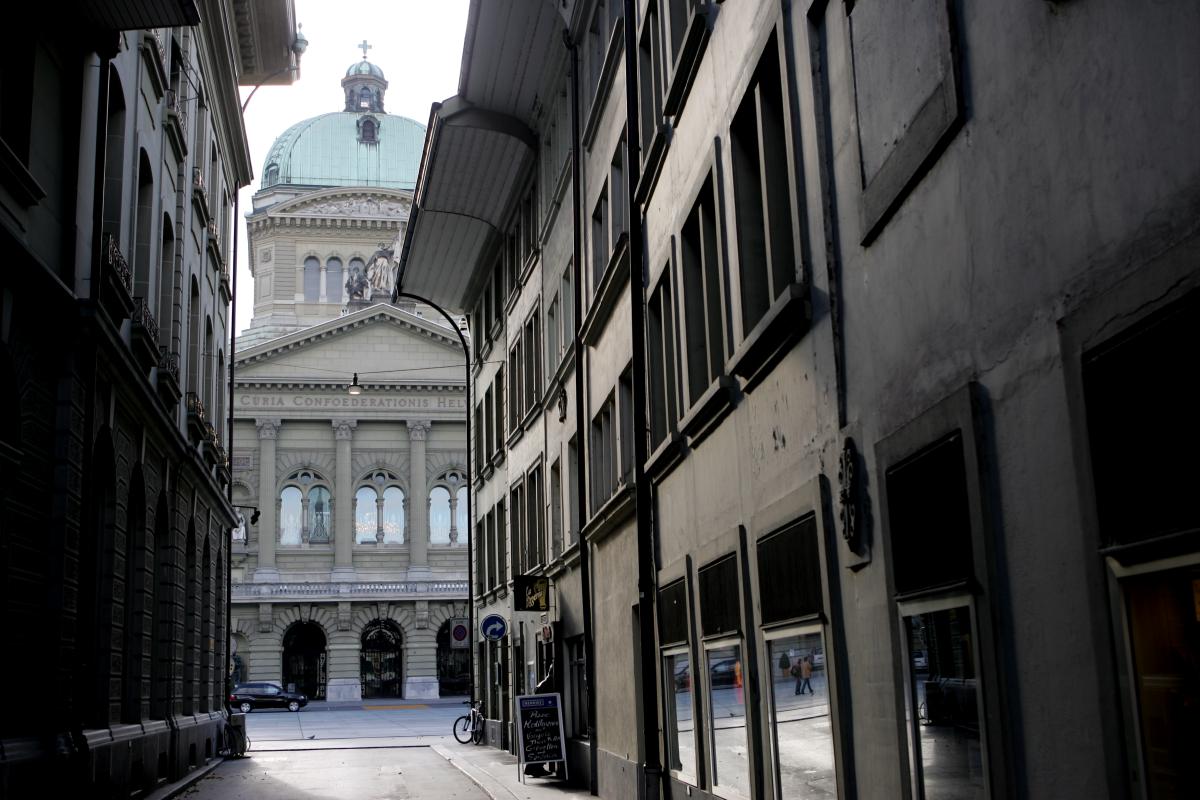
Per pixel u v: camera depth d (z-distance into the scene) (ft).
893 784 22.86
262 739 143.54
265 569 248.52
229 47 100.48
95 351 51.47
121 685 63.57
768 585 32.32
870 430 24.25
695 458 42.50
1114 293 14.23
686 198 42.55
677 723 46.42
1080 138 15.25
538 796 65.67
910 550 21.66
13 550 43.91
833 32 26.21
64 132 50.72
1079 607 15.44
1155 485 13.43
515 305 101.40
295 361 255.09
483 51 80.89
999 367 17.90
